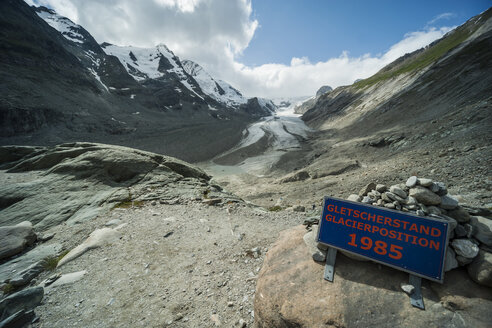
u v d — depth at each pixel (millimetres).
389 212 3896
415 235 3588
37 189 12656
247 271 6281
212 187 16547
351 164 36781
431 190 3920
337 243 4125
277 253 4957
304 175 40156
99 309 4996
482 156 17688
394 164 27234
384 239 3795
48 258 7125
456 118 32594
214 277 6047
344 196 23969
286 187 36688
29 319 4609
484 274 3053
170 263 6773
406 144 36000
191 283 5836
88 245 7684
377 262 3719
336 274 3893
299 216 11305
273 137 117688
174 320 4660
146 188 13930
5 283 6012
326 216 4457
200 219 10305
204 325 4508
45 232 9000
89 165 15156
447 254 3420
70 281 5953
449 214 3789
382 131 56000
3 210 10766
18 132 64438
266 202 31438
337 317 3211
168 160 18047
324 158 52969
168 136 102812
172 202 12336
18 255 7438
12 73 81312
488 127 23531
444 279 3367
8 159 18156
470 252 3270
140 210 11031
